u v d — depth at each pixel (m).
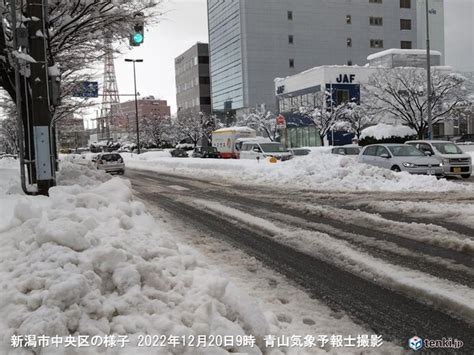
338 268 6.35
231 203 12.95
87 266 3.97
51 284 3.58
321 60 89.94
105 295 3.91
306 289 5.53
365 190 14.62
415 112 38.12
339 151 26.59
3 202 8.34
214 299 4.14
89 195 6.84
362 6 91.38
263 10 86.94
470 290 5.30
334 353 3.94
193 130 77.25
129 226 5.92
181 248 6.30
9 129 58.81
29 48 9.61
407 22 93.75
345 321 4.60
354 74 53.53
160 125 85.19
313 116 46.69
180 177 23.89
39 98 9.55
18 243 4.72
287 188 16.06
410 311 4.83
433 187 14.35
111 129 111.69
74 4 12.65
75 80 21.92
